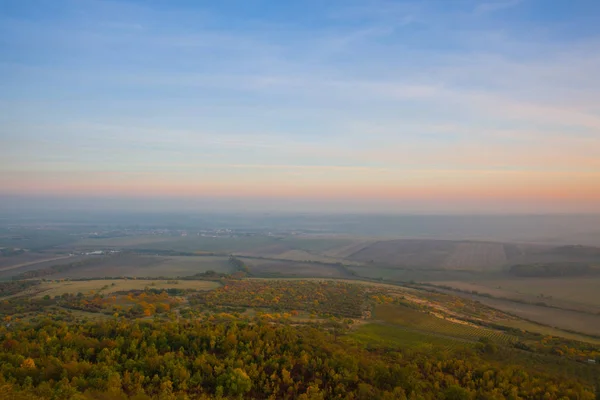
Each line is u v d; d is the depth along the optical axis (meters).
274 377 63.22
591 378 74.31
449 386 64.00
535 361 83.50
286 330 81.50
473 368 72.38
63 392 53.84
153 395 57.09
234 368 64.06
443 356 78.00
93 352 68.88
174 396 56.03
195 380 61.50
